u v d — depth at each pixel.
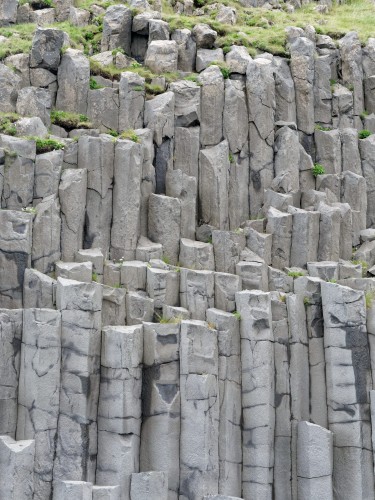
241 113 101.94
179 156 99.06
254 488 84.56
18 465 77.81
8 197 89.69
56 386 81.00
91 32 113.00
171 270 90.25
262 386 85.69
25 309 82.25
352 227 100.81
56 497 79.38
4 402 81.19
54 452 80.44
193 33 109.94
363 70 112.75
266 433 85.06
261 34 113.25
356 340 87.94
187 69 108.50
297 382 87.75
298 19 122.88
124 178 92.38
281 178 101.19
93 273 89.25
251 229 95.81
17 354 82.19
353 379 87.38
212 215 97.88
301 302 89.50
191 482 81.81
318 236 97.31
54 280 85.56
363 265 97.56
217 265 93.88
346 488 86.00
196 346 83.44
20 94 97.69
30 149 90.56
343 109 108.94
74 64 100.25
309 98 106.75
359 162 106.44
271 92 103.06
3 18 115.94
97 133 96.19
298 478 85.75
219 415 84.38
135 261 91.75
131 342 82.44
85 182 91.62
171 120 98.88
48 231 88.38
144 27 109.69
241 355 86.88
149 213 94.94
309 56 107.62
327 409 88.19
